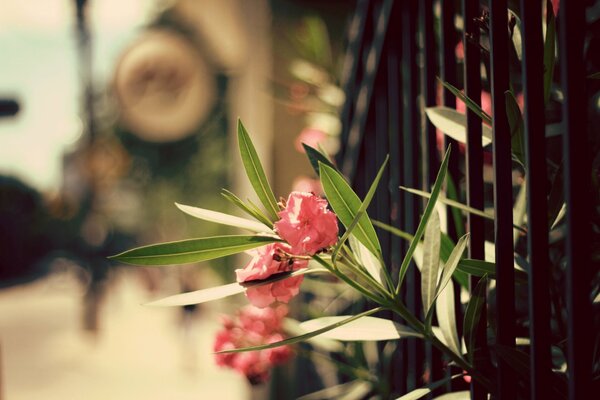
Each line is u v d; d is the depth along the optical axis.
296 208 0.80
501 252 0.79
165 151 10.68
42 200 18.34
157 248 0.80
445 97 0.93
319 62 1.90
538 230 0.75
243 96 2.65
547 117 0.97
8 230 17.33
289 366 2.43
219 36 3.12
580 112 0.71
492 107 0.79
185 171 10.30
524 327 0.98
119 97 3.60
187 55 3.50
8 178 17.88
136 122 3.65
